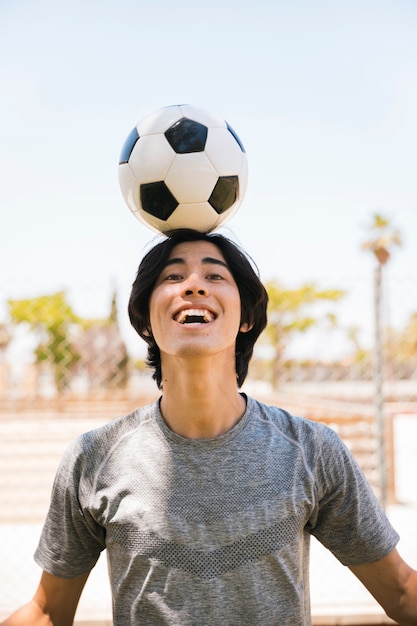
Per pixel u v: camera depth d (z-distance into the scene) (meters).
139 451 1.69
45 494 6.22
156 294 1.73
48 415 7.14
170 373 1.70
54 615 1.83
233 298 1.71
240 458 1.66
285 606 1.61
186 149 1.95
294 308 6.48
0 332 6.54
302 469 1.69
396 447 10.25
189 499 1.62
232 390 1.73
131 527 1.62
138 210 2.04
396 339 6.43
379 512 1.80
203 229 2.01
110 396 7.10
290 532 1.63
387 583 1.82
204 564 1.58
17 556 4.85
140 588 1.60
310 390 10.09
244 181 2.09
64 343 6.84
